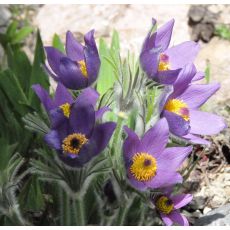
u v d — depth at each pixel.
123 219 0.62
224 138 0.83
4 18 1.13
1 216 0.66
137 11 1.04
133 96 0.61
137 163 0.59
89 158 0.56
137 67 0.64
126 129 0.58
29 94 0.78
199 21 1.03
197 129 0.64
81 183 0.58
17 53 0.82
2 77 0.76
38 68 0.78
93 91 0.56
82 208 0.61
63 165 0.57
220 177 0.80
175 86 0.63
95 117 0.56
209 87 0.65
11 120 0.75
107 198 0.61
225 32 1.01
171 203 0.66
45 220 0.69
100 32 1.03
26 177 0.73
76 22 1.05
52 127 0.56
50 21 1.07
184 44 0.67
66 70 0.61
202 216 0.73
